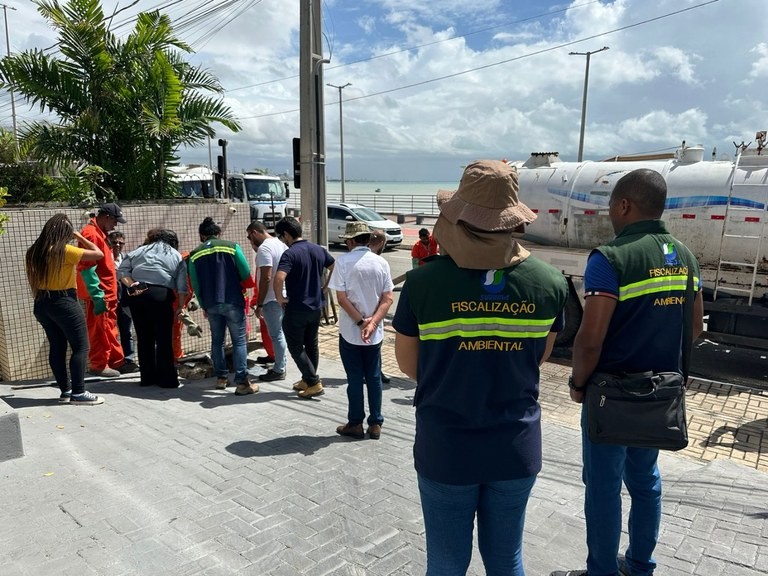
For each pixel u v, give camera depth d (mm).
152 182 8242
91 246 5121
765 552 3006
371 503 3457
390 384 6574
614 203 2496
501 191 1774
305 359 5738
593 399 2332
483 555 2031
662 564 2889
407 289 1854
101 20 7684
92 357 6414
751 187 7027
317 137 9195
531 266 1854
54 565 2639
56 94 7605
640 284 2287
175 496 3441
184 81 8469
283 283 5426
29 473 3645
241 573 2674
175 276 5969
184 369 6520
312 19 8898
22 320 6027
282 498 3486
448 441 1826
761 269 7062
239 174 25109
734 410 6105
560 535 3197
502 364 1812
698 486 3969
